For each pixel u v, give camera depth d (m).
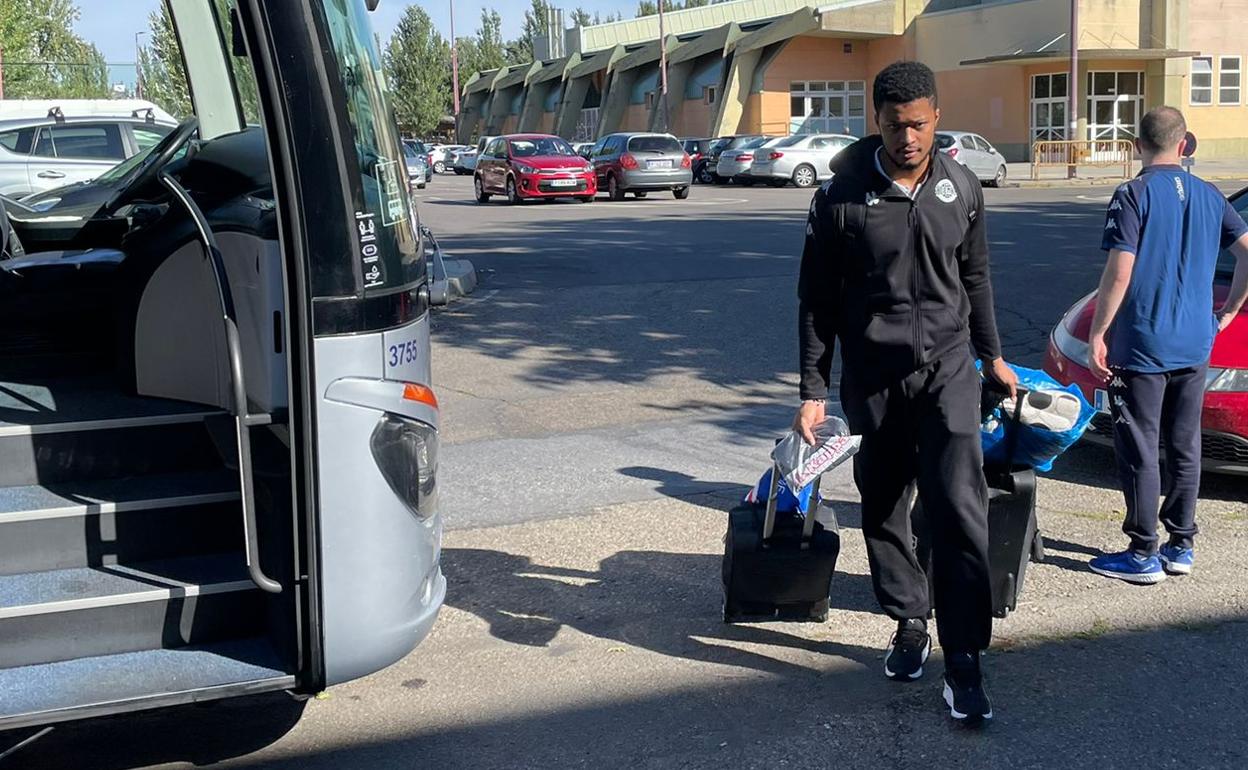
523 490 6.68
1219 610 4.95
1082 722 4.05
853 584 5.31
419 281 3.51
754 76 49.81
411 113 78.50
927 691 4.29
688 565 5.56
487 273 14.86
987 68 44.41
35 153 14.15
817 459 3.96
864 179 3.88
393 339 3.30
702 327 11.33
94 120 14.42
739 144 37.28
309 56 3.10
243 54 3.31
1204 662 4.48
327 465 3.20
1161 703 4.18
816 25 46.53
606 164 29.75
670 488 6.70
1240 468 6.10
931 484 3.91
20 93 25.08
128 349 4.10
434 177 50.94
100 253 4.59
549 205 27.70
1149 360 5.04
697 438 7.73
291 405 3.17
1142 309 5.02
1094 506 6.25
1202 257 5.02
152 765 3.88
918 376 3.91
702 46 52.66
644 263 15.61
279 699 4.32
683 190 29.66
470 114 79.19
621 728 4.08
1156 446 5.14
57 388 4.22
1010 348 10.24
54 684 3.16
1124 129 41.97
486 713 4.21
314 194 3.12
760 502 4.66
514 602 5.17
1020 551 4.71
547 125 67.75
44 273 4.36
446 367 9.85
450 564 5.61
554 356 10.21
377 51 3.59
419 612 3.45
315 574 3.22
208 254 3.30
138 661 3.30
